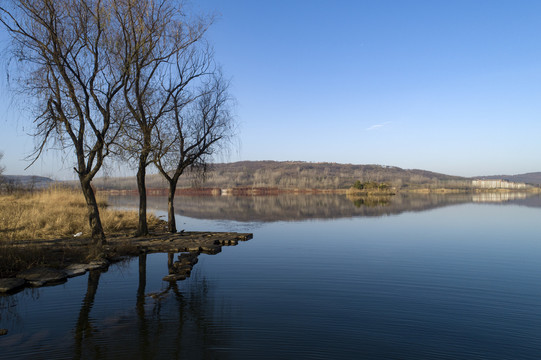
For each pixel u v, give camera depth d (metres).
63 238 17.66
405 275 12.34
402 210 44.78
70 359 6.31
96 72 14.97
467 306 9.23
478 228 26.28
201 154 21.98
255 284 11.21
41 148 15.12
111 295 9.99
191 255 14.98
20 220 20.28
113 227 22.72
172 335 7.34
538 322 8.12
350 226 27.88
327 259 15.11
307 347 6.76
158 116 17.92
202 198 90.94
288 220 32.94
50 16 14.23
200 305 9.19
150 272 12.63
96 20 14.98
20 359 6.28
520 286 11.02
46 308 8.92
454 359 6.40
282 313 8.63
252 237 21.80
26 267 11.87
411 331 7.61
